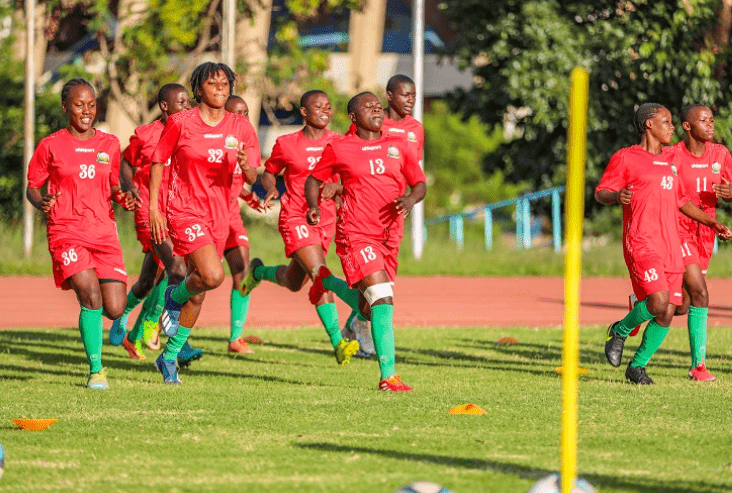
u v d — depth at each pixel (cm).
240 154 2225
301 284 2869
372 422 1825
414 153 2289
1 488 1331
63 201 2308
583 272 6419
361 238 2270
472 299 4881
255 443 1628
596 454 1552
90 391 2216
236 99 2956
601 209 7856
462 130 13200
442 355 2892
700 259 2556
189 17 7444
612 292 5250
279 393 2191
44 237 6694
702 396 2167
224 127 2289
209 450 1573
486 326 3784
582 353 2959
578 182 1019
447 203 12912
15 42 8494
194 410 1962
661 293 2320
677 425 1809
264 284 5516
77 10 7888
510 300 4831
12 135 7688
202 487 1335
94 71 8669
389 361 2247
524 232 7294
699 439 1678
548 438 1672
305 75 7981
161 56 7612
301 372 2561
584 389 2272
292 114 9731
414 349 3028
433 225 8244
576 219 1028
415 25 6397
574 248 1038
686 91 6912
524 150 7625
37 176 2305
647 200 2362
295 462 1484
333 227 2822
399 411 1945
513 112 7506
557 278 6166
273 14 8969
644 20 6900
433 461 1486
